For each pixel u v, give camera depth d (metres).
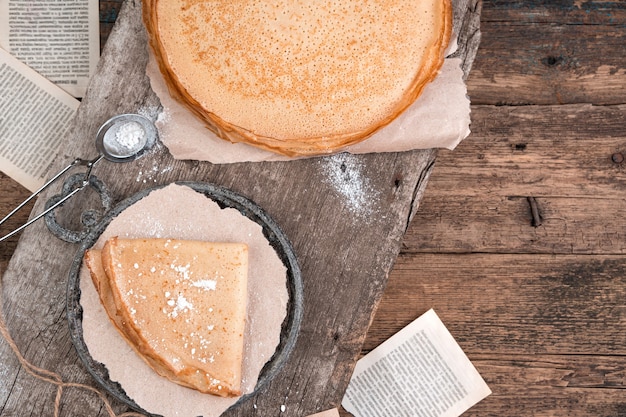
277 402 0.71
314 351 0.71
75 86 0.82
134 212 0.69
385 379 0.84
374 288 0.72
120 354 0.68
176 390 0.68
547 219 0.86
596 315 0.86
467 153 0.86
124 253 0.66
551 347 0.86
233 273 0.67
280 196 0.72
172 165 0.71
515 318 0.86
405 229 0.72
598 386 0.86
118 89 0.71
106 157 0.71
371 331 0.85
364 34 0.69
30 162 0.81
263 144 0.69
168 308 0.66
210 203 0.69
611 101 0.86
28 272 0.70
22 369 0.70
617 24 0.85
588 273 0.86
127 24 0.71
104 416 0.70
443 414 0.84
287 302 0.69
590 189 0.86
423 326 0.84
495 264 0.86
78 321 0.68
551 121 0.86
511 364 0.85
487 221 0.86
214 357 0.66
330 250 0.72
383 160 0.72
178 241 0.67
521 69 0.86
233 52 0.69
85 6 0.82
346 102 0.69
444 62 0.71
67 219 0.71
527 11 0.86
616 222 0.86
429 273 0.85
